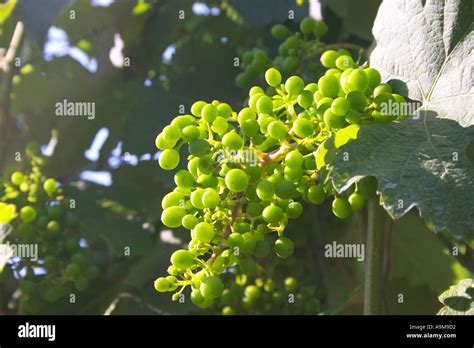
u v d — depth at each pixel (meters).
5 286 3.06
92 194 3.22
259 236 1.69
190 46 3.40
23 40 3.46
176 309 3.03
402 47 1.93
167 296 3.09
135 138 3.26
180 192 1.73
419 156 1.65
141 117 3.28
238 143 1.66
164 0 3.61
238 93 3.31
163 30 3.59
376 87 1.72
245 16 3.17
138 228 3.19
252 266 1.65
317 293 3.07
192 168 1.71
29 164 3.11
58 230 2.75
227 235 1.65
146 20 3.63
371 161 1.64
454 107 1.80
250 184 1.67
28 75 3.71
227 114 1.75
